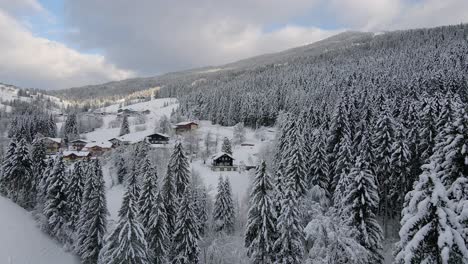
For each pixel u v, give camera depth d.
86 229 44.75
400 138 45.94
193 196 51.97
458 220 15.86
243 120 149.12
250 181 71.88
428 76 93.25
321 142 52.00
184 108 194.25
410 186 47.25
